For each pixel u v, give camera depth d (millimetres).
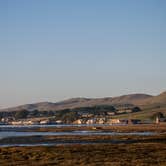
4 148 85312
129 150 79625
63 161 63094
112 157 67938
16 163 61469
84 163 60156
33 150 80562
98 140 121125
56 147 86625
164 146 88000
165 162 60781
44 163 60875
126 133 178250
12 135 164125
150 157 67750
